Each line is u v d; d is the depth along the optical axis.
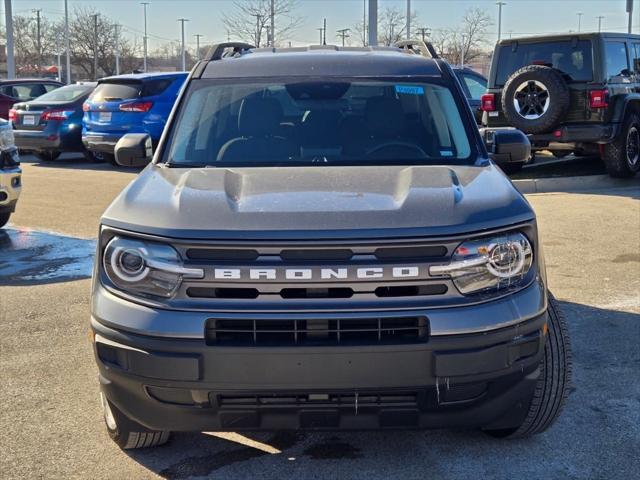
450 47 50.31
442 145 4.34
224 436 4.00
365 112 4.49
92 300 3.32
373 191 3.49
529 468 3.65
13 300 6.46
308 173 3.85
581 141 11.62
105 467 3.69
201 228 3.14
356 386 3.06
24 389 4.59
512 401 3.29
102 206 11.16
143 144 4.80
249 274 3.06
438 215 3.20
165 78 15.39
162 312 3.11
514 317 3.15
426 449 3.84
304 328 3.05
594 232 8.73
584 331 5.51
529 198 11.17
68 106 16.61
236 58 4.93
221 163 4.23
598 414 4.20
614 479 3.55
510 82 11.70
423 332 3.07
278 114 4.49
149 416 3.25
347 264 3.05
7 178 8.53
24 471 3.65
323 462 3.73
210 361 3.05
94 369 4.90
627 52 12.14
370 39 15.79
